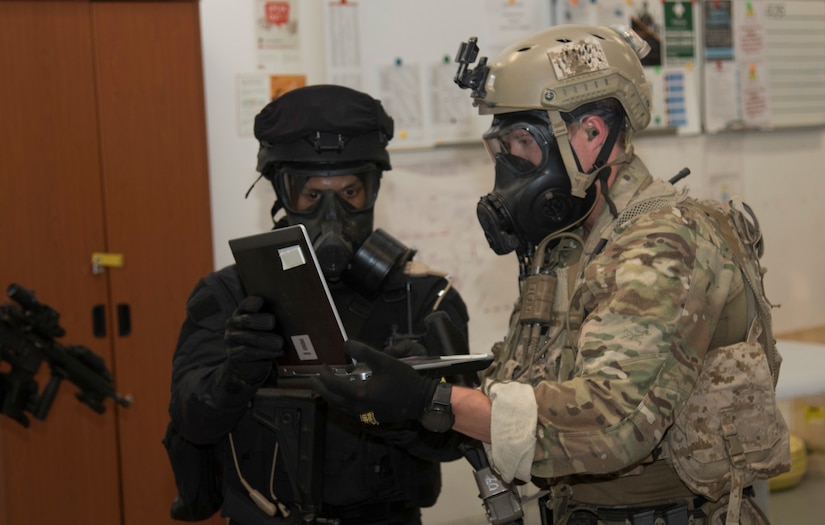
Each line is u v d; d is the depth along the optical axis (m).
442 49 3.09
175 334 2.54
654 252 1.10
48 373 2.52
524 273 1.39
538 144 1.23
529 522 2.50
